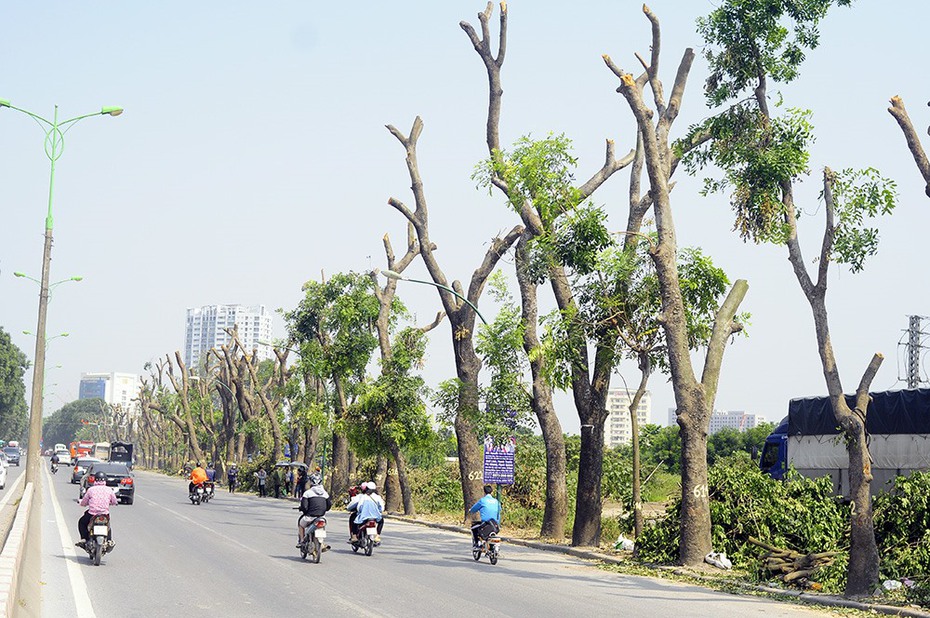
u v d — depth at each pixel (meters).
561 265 28.86
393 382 49.41
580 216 28.11
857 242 20.88
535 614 15.87
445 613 15.57
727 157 23.52
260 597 16.77
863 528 19.45
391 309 56.41
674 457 81.25
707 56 24.47
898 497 22.91
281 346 61.47
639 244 28.81
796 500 26.09
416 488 55.78
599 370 29.95
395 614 15.28
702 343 28.39
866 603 18.36
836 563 20.88
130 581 18.36
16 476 86.44
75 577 18.64
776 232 22.62
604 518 37.69
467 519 40.34
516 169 30.56
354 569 22.25
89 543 21.06
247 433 90.75
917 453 27.78
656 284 27.88
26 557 18.67
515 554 29.05
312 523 23.56
